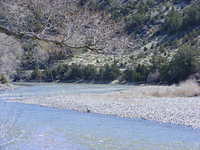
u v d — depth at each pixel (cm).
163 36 9856
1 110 2170
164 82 7119
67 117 2636
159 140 1742
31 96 4612
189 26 10056
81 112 2992
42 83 7288
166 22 10069
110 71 8344
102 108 3184
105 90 5906
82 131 1991
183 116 2556
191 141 1714
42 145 1507
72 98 4212
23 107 3238
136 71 7994
